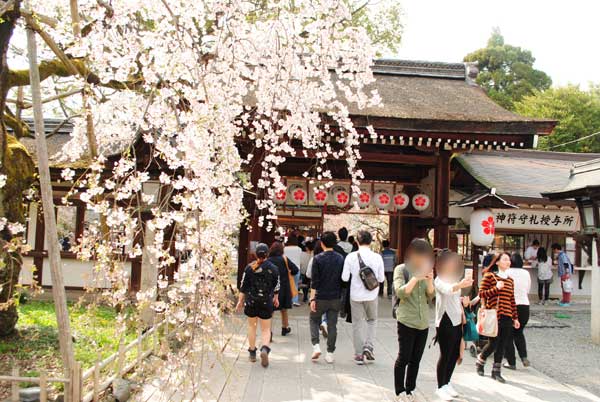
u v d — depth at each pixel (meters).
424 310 5.11
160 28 5.27
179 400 5.14
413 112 11.61
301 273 12.64
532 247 14.74
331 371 6.39
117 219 4.43
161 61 5.12
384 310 11.59
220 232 4.99
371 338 6.80
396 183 12.95
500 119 11.26
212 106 5.13
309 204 12.43
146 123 5.39
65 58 5.14
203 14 5.79
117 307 8.22
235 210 5.46
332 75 13.39
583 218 9.52
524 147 11.54
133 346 5.70
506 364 7.07
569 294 14.03
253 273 6.66
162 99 4.97
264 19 6.69
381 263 6.78
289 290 8.29
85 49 4.89
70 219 12.48
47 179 4.13
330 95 7.04
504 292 6.25
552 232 13.87
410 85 15.24
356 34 6.53
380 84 14.71
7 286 6.29
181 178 4.85
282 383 5.85
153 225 4.50
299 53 6.76
